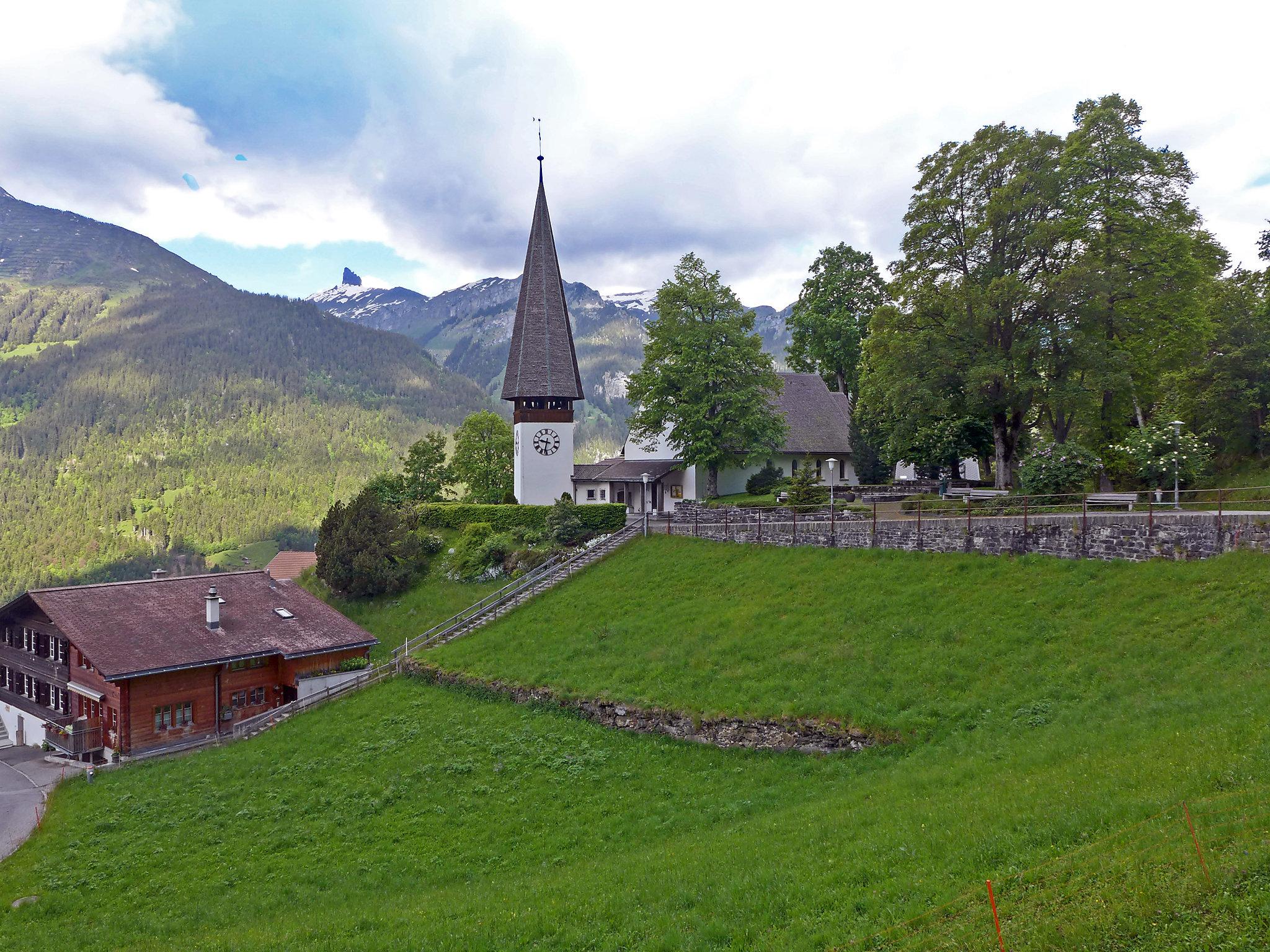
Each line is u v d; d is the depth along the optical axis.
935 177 47.75
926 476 62.44
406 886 21.47
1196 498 42.94
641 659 34.19
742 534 45.34
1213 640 22.56
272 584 51.59
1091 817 14.66
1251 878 11.12
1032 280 43.88
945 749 22.33
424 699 37.62
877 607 32.12
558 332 71.88
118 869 24.67
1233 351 51.25
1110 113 44.06
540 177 73.12
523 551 57.19
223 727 43.41
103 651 40.56
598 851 21.75
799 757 25.33
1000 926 11.95
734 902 15.41
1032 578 30.30
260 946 17.61
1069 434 57.28
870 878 15.08
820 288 80.50
